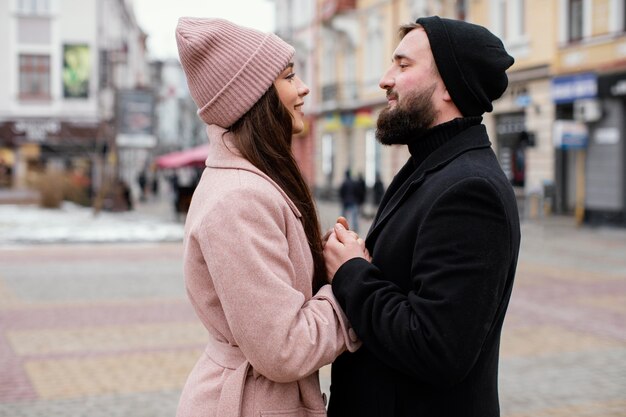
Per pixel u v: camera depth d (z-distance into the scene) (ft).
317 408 6.22
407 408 6.15
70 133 118.32
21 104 118.42
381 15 98.63
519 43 72.64
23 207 103.45
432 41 6.35
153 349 22.81
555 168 69.05
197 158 91.50
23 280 37.47
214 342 6.44
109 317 27.84
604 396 17.89
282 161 6.42
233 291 5.77
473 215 5.79
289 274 6.04
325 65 117.60
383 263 6.38
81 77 119.03
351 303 6.12
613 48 62.59
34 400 17.81
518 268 40.86
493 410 6.25
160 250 53.11
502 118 76.48
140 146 100.32
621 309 28.96
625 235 58.75
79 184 107.34
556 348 22.66
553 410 16.85
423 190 6.29
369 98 102.27
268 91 6.44
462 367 5.66
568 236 58.65
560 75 67.67
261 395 6.10
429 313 5.69
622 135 62.85
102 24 127.44
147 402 17.70
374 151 102.83
